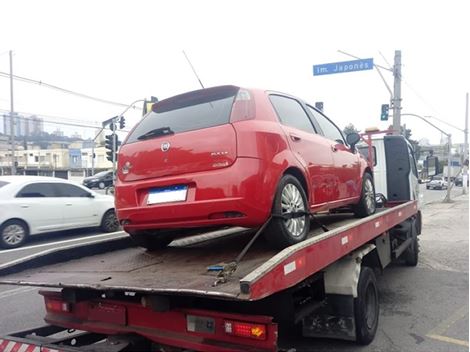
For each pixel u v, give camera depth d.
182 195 3.71
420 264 8.62
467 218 17.81
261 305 3.21
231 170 3.57
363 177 6.13
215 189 3.57
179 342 3.08
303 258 3.19
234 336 2.92
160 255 4.44
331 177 4.96
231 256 3.88
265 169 3.66
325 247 3.62
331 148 5.14
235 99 3.87
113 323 3.48
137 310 3.37
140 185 3.94
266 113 4.02
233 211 3.54
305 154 4.38
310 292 4.11
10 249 10.05
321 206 4.65
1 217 10.01
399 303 5.98
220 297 2.57
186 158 3.75
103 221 12.40
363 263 4.91
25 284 3.58
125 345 3.15
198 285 2.88
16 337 3.46
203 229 4.81
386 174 8.91
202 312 3.03
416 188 9.48
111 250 4.96
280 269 2.83
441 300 6.12
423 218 18.08
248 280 2.51
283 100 4.61
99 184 38.47
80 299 3.47
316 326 4.21
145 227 3.99
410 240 7.82
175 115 4.10
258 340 2.84
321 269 3.65
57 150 86.12
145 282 3.14
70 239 11.35
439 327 5.02
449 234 13.18
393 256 6.50
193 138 3.76
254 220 3.60
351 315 4.12
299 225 4.09
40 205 10.77
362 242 4.64
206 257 3.98
